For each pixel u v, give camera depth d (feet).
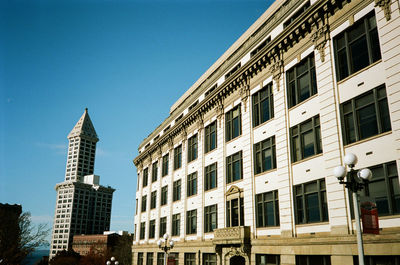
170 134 145.79
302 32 78.18
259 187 86.63
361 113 62.75
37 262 414.21
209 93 119.85
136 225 177.58
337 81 67.97
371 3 63.10
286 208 75.46
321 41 72.43
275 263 77.05
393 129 55.93
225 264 92.68
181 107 142.82
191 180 124.57
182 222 124.06
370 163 59.00
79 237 490.90
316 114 72.02
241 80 99.04
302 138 75.31
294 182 74.95
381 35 60.23
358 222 41.86
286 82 82.64
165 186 148.36
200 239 109.70
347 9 67.77
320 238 65.10
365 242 56.59
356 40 65.82
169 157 146.72
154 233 153.28
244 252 86.28
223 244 92.99
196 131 125.29
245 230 86.43
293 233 72.64
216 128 112.16
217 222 102.22
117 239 399.03
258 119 92.07
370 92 61.31
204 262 106.52
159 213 148.66
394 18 58.59
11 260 148.56
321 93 70.79
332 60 69.62
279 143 81.00
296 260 70.69
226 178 102.27
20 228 154.71
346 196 61.72
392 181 55.57
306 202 71.41
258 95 93.04
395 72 56.95
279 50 85.30
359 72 63.67
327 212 65.98
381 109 59.16
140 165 184.96
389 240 53.21
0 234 148.25
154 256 145.79
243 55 103.60
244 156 93.86
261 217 84.74
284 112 81.05
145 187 174.19
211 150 113.50
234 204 96.27
